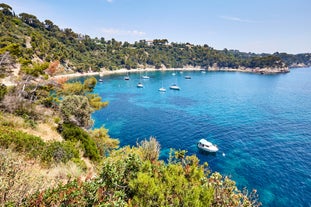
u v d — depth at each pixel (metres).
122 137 41.03
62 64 130.25
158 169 7.41
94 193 5.33
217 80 148.25
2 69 29.16
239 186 25.56
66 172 9.35
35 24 161.62
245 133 44.47
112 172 6.18
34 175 6.95
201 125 49.28
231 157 33.47
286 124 51.25
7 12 143.75
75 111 23.42
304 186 25.61
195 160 11.93
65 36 175.88
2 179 4.85
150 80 136.38
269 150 36.09
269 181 26.73
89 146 18.39
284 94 96.06
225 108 67.38
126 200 6.15
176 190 6.19
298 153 34.91
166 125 48.72
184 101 76.81
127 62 195.75
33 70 29.30
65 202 4.93
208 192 6.25
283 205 22.30
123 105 68.00
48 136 17.73
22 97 24.55
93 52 188.88
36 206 4.61
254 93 97.50
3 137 10.18
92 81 37.06
